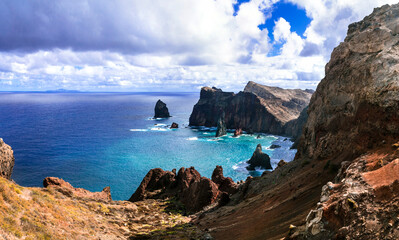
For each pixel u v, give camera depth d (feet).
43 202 88.38
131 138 647.97
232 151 519.19
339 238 47.52
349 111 112.98
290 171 139.23
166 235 104.63
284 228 71.41
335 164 95.50
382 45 105.60
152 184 232.32
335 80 135.03
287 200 94.99
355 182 58.03
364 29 126.82
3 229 58.29
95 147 541.34
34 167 393.09
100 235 87.25
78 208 111.75
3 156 110.11
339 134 115.14
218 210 148.66
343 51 138.31
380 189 50.01
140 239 98.68
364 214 47.34
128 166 407.64
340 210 52.21
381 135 83.46
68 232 76.54
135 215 143.95
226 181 218.79
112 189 313.12
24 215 70.90
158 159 451.53
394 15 113.91
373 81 95.61
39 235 64.08
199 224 126.93
